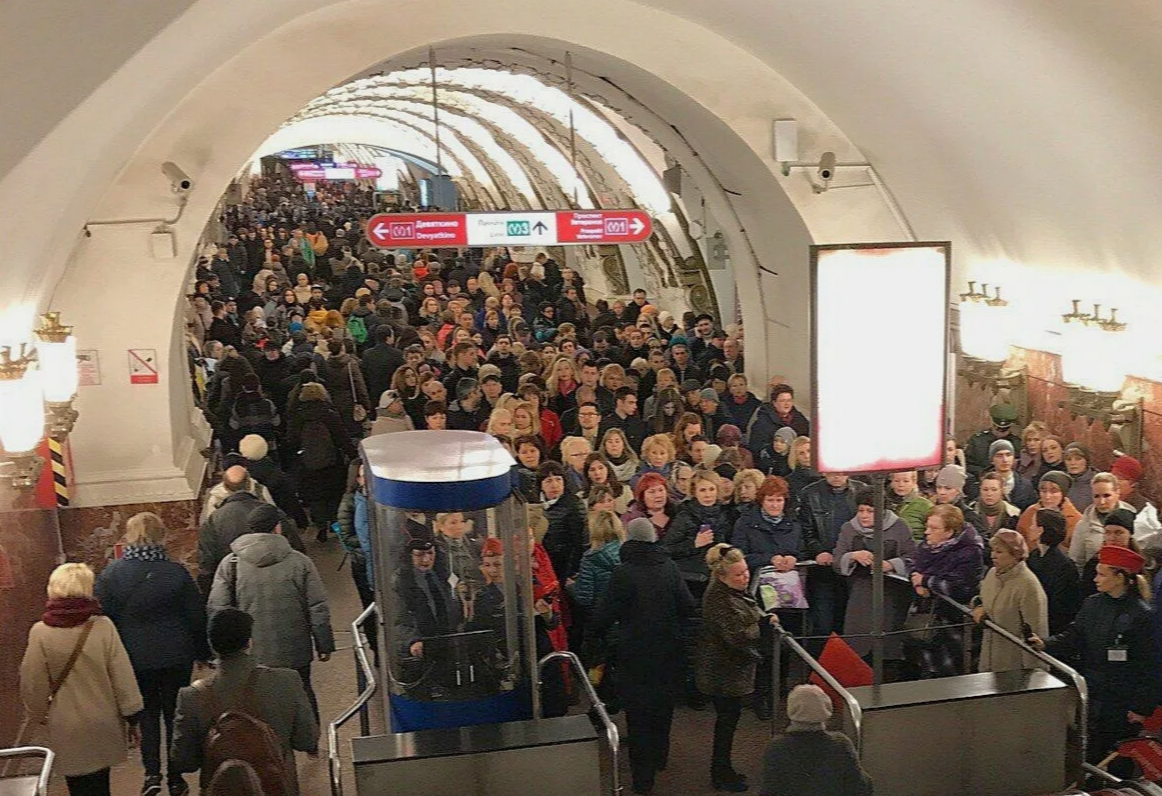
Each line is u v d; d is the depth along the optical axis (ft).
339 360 42.42
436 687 20.49
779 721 24.43
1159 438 26.18
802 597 23.94
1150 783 17.04
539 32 35.68
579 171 69.10
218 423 40.01
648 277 68.13
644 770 21.95
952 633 21.62
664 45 36.11
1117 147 23.61
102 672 19.69
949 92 27.96
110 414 32.55
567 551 25.88
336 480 37.63
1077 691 19.10
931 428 19.33
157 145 32.07
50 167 17.63
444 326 53.72
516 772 17.52
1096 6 19.88
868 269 18.57
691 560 24.71
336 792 17.33
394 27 34.24
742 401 37.70
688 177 50.78
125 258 32.17
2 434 22.50
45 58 12.39
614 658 24.32
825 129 36.94
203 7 17.49
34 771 21.26
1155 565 23.07
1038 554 22.84
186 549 32.91
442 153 130.62
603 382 37.65
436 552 20.26
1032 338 31.83
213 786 14.44
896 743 18.76
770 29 32.30
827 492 26.45
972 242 33.94
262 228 117.19
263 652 22.48
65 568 19.92
